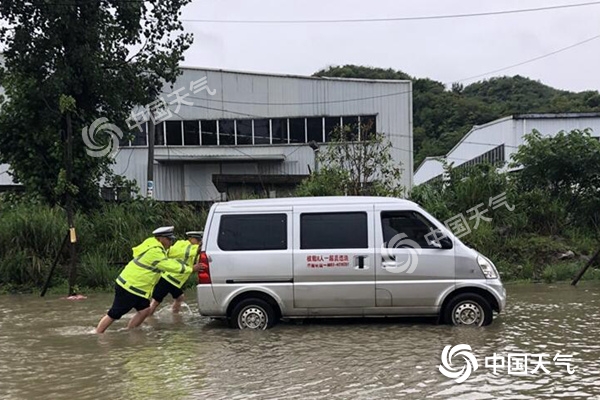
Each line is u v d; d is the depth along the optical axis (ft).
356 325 27.32
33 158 53.11
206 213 51.08
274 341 24.54
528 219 49.57
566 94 160.35
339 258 26.55
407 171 100.37
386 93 101.24
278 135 103.24
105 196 58.08
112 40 54.39
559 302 33.45
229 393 17.93
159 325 28.81
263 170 104.27
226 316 27.09
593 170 49.85
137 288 27.37
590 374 19.42
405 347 23.02
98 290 41.96
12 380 19.75
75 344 24.86
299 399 17.28
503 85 183.73
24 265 42.91
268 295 26.78
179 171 105.50
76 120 53.93
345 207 27.22
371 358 21.53
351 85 101.91
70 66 51.98
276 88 102.99
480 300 26.37
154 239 28.27
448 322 26.63
